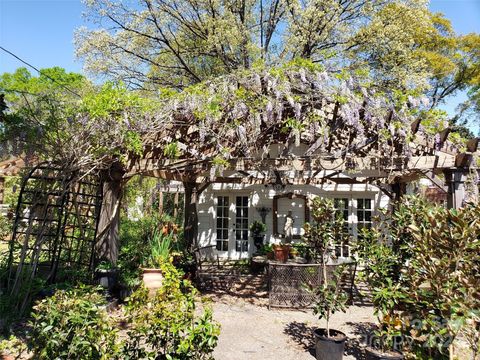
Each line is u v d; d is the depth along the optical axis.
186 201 8.36
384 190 7.70
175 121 4.99
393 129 4.76
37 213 5.22
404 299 2.82
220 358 3.62
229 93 4.88
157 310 2.59
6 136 4.78
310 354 3.75
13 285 4.48
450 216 2.57
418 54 13.15
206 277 7.61
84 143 4.85
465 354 3.30
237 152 5.45
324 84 4.73
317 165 5.15
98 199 5.77
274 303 5.42
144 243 6.98
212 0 10.52
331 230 4.20
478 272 2.54
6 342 3.15
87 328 2.48
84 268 5.61
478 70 15.86
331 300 3.54
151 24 11.39
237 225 10.35
